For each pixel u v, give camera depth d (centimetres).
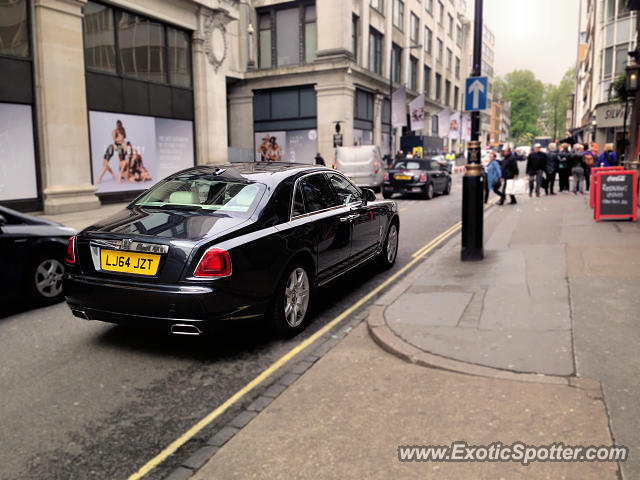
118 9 1822
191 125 2183
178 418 352
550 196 1725
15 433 334
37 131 1523
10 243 578
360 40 3422
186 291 409
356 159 2258
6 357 460
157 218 466
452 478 263
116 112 1833
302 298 518
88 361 450
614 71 3681
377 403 346
